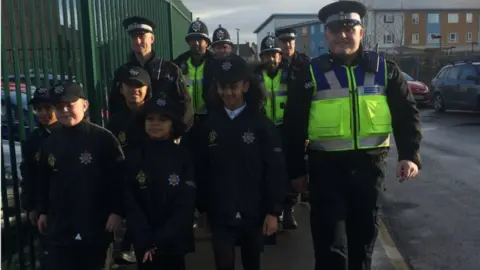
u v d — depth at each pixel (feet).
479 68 51.03
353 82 10.25
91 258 10.55
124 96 12.37
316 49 172.65
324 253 10.43
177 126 10.52
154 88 13.87
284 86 17.46
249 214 10.34
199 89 18.24
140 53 14.33
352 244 10.89
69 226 10.27
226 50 20.07
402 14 186.09
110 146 10.55
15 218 12.08
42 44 12.38
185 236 10.26
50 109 11.21
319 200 10.50
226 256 10.28
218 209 10.38
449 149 33.27
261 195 10.48
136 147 10.93
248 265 10.96
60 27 12.91
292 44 19.43
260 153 10.45
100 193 10.43
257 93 10.73
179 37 32.63
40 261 12.37
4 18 11.64
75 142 10.33
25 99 12.55
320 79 10.36
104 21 15.26
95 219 10.37
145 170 10.17
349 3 10.23
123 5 17.44
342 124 10.23
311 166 10.71
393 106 10.48
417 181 24.89
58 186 10.26
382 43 187.21
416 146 10.37
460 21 213.25
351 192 10.44
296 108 10.64
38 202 10.73
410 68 93.09
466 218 18.97
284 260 14.48
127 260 14.17
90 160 10.31
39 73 12.31
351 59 10.42
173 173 10.20
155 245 10.05
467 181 24.63
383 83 10.35
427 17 211.00
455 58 94.43
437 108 56.29
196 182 10.58
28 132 12.37
